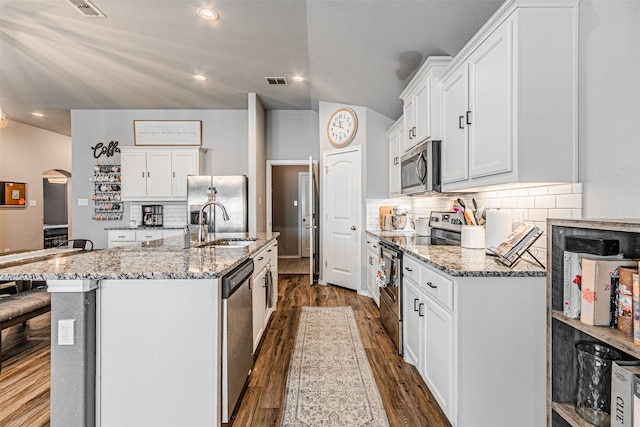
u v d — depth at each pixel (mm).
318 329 3084
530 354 1561
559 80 1556
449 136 2252
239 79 4090
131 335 1490
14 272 1399
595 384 1190
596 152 1458
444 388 1711
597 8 1447
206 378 1496
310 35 2994
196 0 2482
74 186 5379
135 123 5359
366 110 4348
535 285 1557
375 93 3801
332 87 4117
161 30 2916
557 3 1538
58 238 8406
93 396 1479
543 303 1557
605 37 1408
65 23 2807
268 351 2615
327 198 4871
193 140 5410
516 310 1556
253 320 2352
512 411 1562
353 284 4504
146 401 1493
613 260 1112
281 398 1979
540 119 1554
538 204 1858
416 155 2697
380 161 4363
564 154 1563
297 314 3518
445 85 2314
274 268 3479
